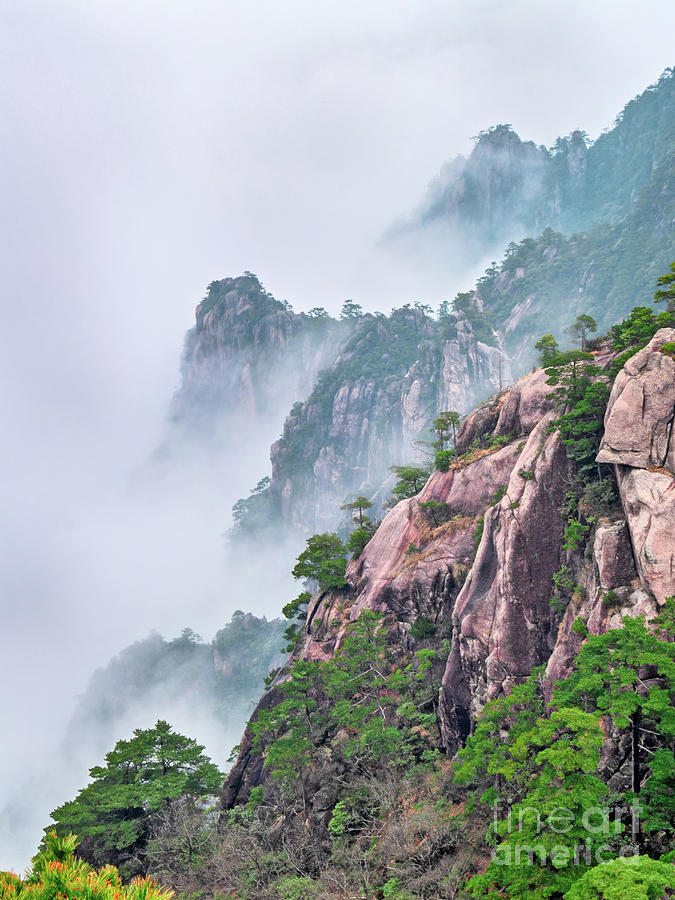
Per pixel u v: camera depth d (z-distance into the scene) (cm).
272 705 7019
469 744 3706
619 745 3378
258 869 4466
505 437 6562
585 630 3825
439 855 3672
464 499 6600
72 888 1203
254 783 6525
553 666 4075
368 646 5866
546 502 4788
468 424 7169
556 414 5181
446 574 6191
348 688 5753
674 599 3338
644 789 2908
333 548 8194
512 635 4694
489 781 3834
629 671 2920
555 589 4597
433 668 5612
